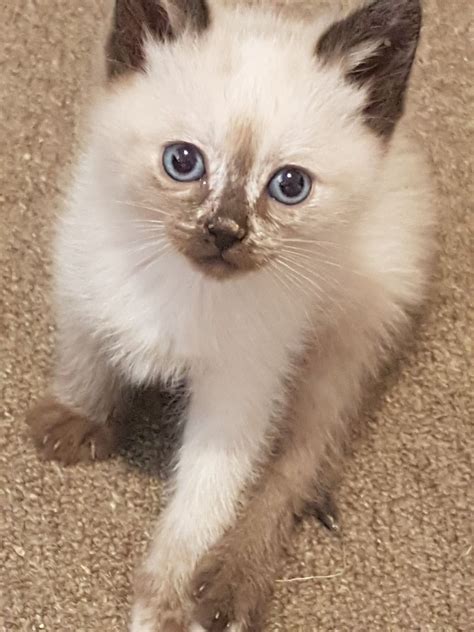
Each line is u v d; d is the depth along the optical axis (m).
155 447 0.31
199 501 0.28
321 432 0.30
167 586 0.28
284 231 0.24
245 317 0.26
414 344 0.34
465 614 0.29
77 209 0.27
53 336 0.32
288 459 0.30
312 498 0.30
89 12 0.39
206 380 0.28
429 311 0.34
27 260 0.33
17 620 0.27
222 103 0.23
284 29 0.25
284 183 0.23
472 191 0.37
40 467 0.30
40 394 0.31
